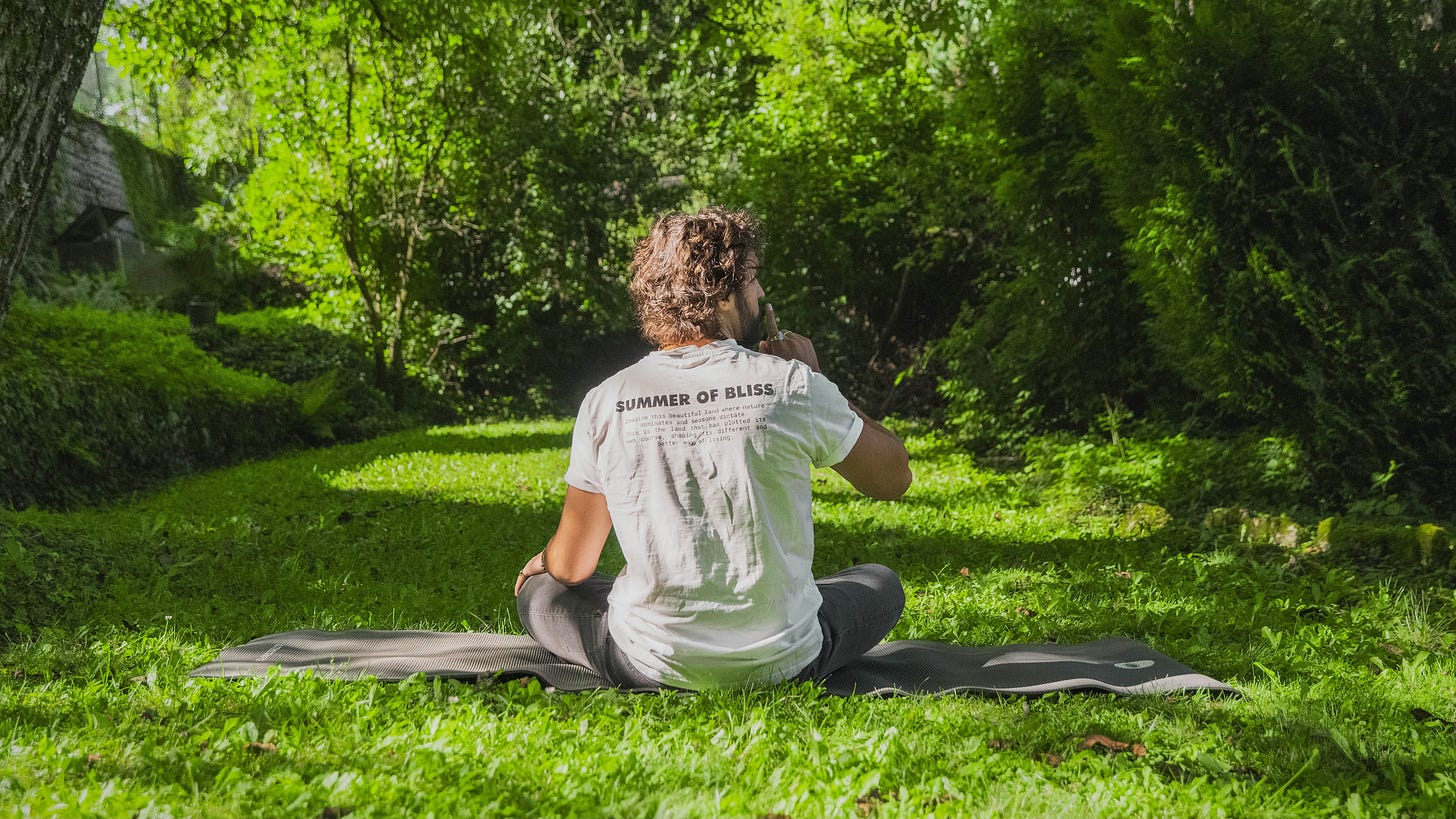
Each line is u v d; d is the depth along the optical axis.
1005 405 11.95
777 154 16.89
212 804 2.33
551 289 22.23
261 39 14.45
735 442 2.86
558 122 21.45
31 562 5.26
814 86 17.39
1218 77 7.49
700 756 2.69
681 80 22.64
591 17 23.56
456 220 22.02
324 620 4.67
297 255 21.34
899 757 2.70
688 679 3.05
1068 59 10.80
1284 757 2.88
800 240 16.59
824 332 16.78
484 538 7.10
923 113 16.22
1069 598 5.16
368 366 20.20
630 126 22.94
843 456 2.95
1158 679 3.45
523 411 22.34
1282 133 7.41
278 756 2.66
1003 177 11.00
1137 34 8.70
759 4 17.20
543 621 3.36
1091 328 10.71
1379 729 3.09
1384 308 6.91
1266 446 7.78
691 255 2.99
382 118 19.86
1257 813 2.44
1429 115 6.95
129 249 20.88
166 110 24.75
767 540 2.92
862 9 15.05
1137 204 8.61
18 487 9.20
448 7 13.25
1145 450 9.08
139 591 5.39
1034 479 9.59
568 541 3.07
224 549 6.67
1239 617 4.73
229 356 17.45
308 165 19.69
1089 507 8.05
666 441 2.89
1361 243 7.11
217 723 2.96
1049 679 3.45
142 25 12.83
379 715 3.00
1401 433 7.07
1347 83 7.18
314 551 6.57
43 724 2.95
